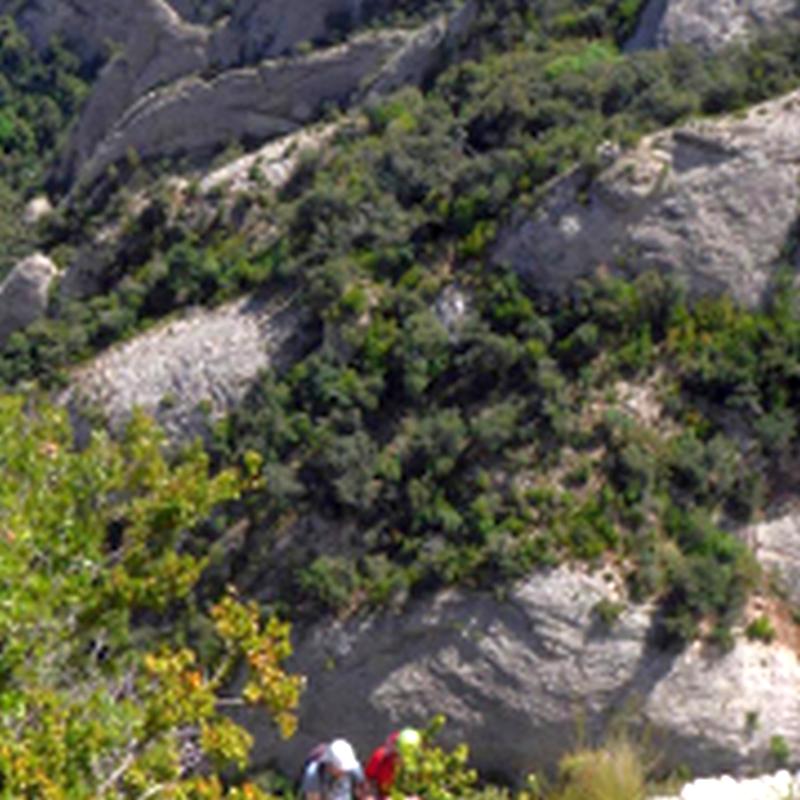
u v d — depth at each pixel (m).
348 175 36.94
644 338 30.72
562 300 31.62
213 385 33.94
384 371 31.75
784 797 14.96
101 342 37.69
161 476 14.43
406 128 37.78
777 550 28.81
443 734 27.88
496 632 28.05
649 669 27.41
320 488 30.45
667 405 30.02
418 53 44.69
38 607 11.77
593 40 39.88
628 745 19.48
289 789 25.89
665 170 31.81
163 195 41.59
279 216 37.53
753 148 31.78
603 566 28.23
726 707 27.16
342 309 32.91
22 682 11.23
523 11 41.97
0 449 13.91
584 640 27.66
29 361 37.91
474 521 29.03
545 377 30.23
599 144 32.88
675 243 31.38
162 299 37.97
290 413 32.09
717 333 30.53
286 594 29.62
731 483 29.16
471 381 31.19
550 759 27.33
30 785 10.24
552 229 32.19
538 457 29.66
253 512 30.83
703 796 15.28
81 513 14.08
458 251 33.41
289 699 12.79
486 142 36.34
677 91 34.28
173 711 11.45
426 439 30.02
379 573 29.22
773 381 29.88
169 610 28.94
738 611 27.81
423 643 28.48
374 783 14.61
